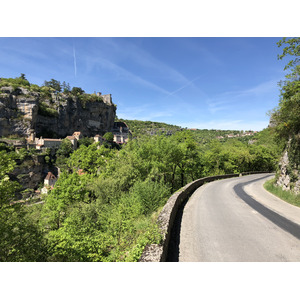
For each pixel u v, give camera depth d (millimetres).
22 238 8547
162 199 11000
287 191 14219
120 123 165750
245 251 4988
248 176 34656
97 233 9789
